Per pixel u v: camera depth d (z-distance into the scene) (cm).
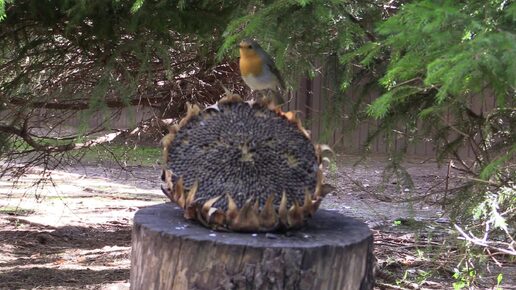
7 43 587
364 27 464
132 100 669
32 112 652
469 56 259
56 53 598
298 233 302
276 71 439
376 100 335
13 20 559
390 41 305
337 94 481
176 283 287
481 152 483
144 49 550
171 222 310
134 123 552
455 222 515
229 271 279
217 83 759
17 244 812
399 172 532
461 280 515
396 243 739
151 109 744
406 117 462
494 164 350
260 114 332
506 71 256
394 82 362
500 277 531
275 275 277
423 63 295
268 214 294
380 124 476
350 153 518
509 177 445
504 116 459
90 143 766
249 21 429
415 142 491
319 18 408
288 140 320
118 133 777
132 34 554
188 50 662
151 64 580
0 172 834
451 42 284
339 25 432
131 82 536
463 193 510
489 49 260
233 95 336
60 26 562
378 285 599
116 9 516
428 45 293
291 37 441
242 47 436
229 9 515
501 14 292
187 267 284
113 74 561
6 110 629
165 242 290
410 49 305
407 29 295
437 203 546
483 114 466
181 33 549
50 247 809
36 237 846
